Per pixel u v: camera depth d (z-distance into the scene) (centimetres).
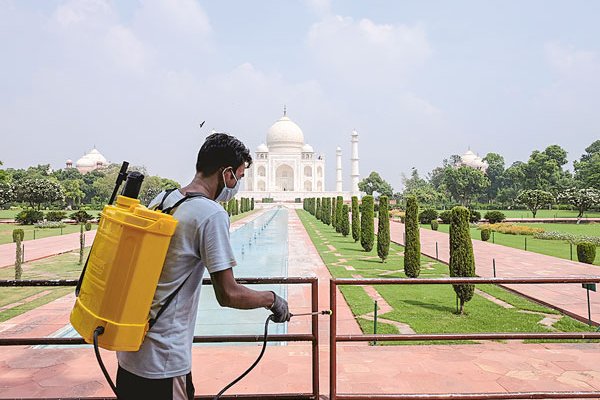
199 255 197
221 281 193
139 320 187
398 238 2598
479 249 2023
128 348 185
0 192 4291
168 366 192
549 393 294
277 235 2702
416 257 1238
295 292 1074
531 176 6719
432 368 464
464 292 882
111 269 186
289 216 4791
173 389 194
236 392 398
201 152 220
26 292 1095
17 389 420
